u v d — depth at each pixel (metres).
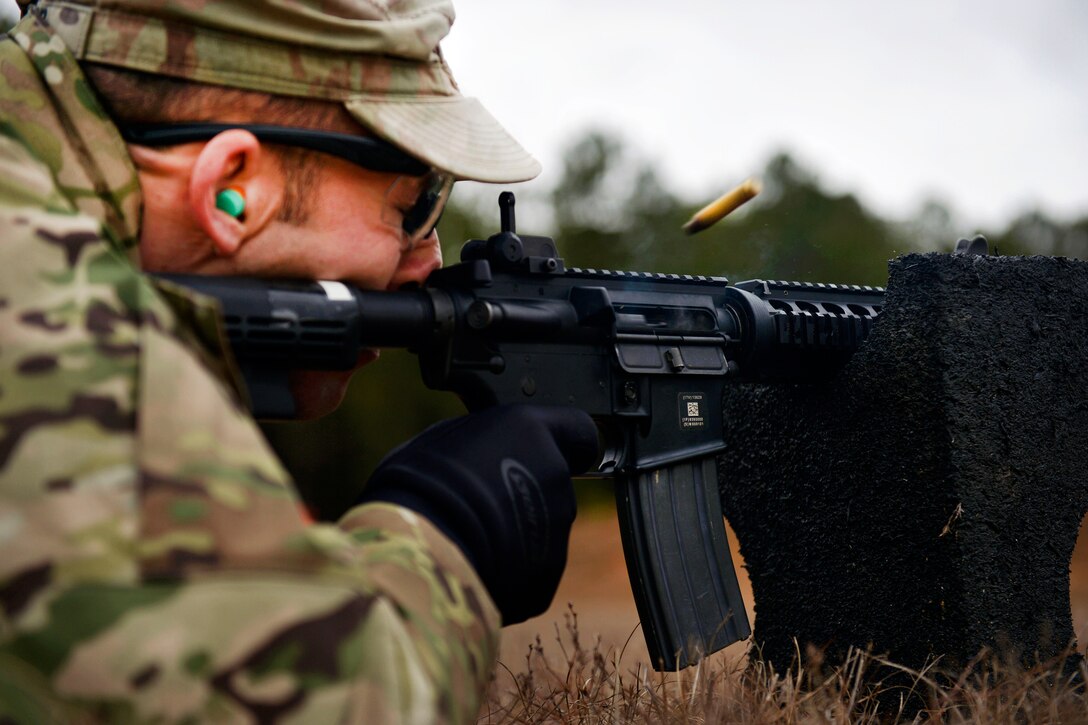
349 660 0.95
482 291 1.86
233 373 1.09
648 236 17.61
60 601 0.87
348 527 1.23
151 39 1.31
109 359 0.95
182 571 0.91
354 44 1.44
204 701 0.89
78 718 0.87
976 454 2.27
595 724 2.03
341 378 1.66
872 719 2.19
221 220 1.37
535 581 1.35
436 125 1.53
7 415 0.91
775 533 2.61
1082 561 10.45
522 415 1.46
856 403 2.42
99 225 1.09
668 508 2.15
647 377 2.12
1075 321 2.51
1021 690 1.94
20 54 1.26
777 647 2.60
